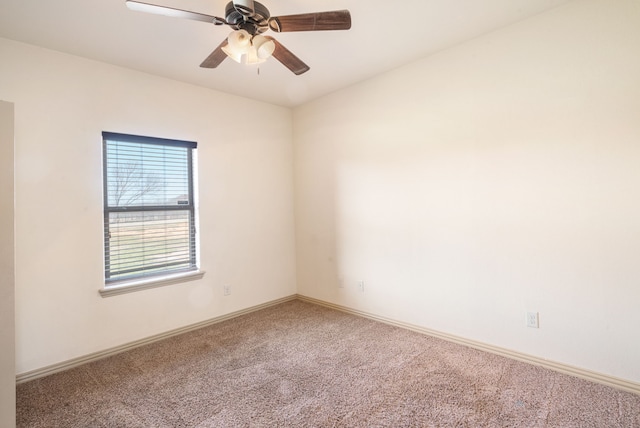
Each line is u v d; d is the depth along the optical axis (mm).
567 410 1801
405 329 3025
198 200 3217
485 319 2520
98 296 2598
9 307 1706
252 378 2225
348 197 3449
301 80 3162
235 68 2822
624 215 1938
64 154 2447
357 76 3129
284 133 3984
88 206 2553
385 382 2131
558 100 2133
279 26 1731
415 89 2840
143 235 2934
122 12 1986
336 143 3537
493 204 2438
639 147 1886
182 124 3098
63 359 2426
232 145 3477
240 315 3520
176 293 3047
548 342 2232
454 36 2430
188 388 2121
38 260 2334
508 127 2344
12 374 1707
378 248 3207
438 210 2744
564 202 2135
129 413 1879
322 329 3078
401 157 2975
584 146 2053
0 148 1688
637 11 1866
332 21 1688
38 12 1965
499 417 1760
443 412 1814
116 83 2705
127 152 2830
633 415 1748
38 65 2352
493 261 2457
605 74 1970
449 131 2645
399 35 2389
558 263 2172
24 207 2281
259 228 3717
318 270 3828
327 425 1741
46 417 1853
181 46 2424
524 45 2248
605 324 2016
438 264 2771
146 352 2680
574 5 2049
